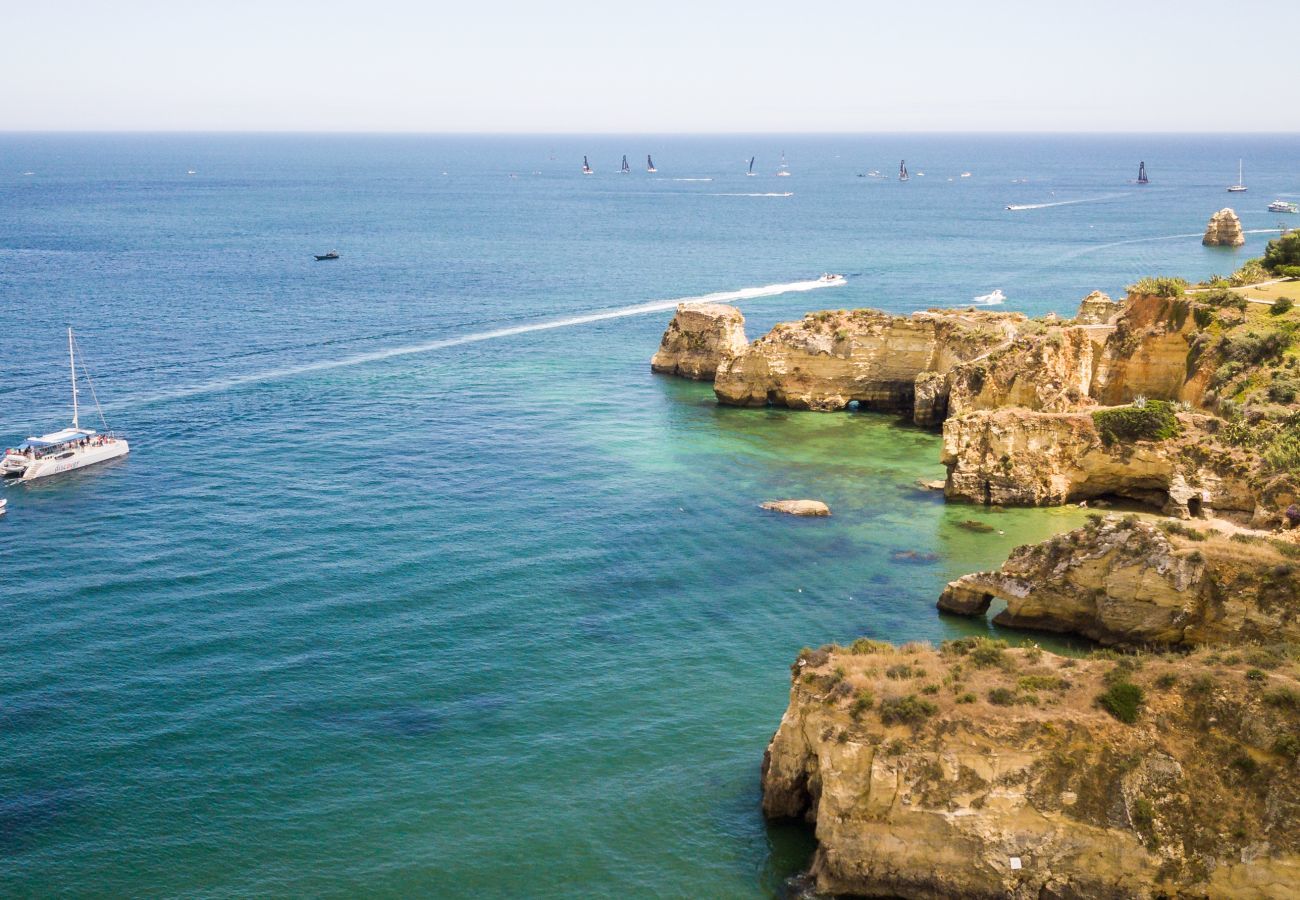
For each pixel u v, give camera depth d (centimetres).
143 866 4603
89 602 7219
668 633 6756
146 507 9106
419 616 6981
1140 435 8975
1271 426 8569
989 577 6875
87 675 6216
